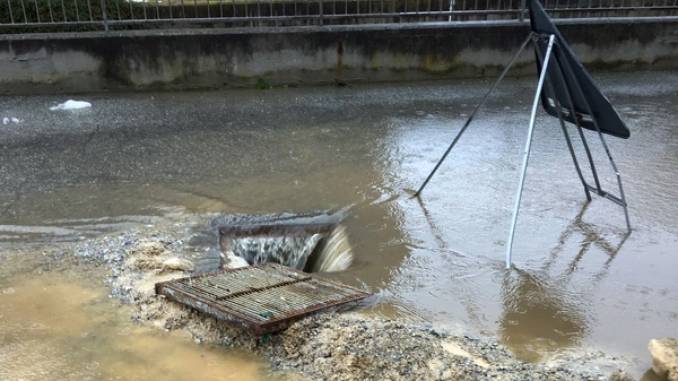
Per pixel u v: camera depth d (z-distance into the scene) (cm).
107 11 844
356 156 594
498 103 799
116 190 505
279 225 450
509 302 347
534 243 419
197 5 912
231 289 343
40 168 551
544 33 418
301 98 817
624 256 401
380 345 295
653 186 520
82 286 358
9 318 325
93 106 762
